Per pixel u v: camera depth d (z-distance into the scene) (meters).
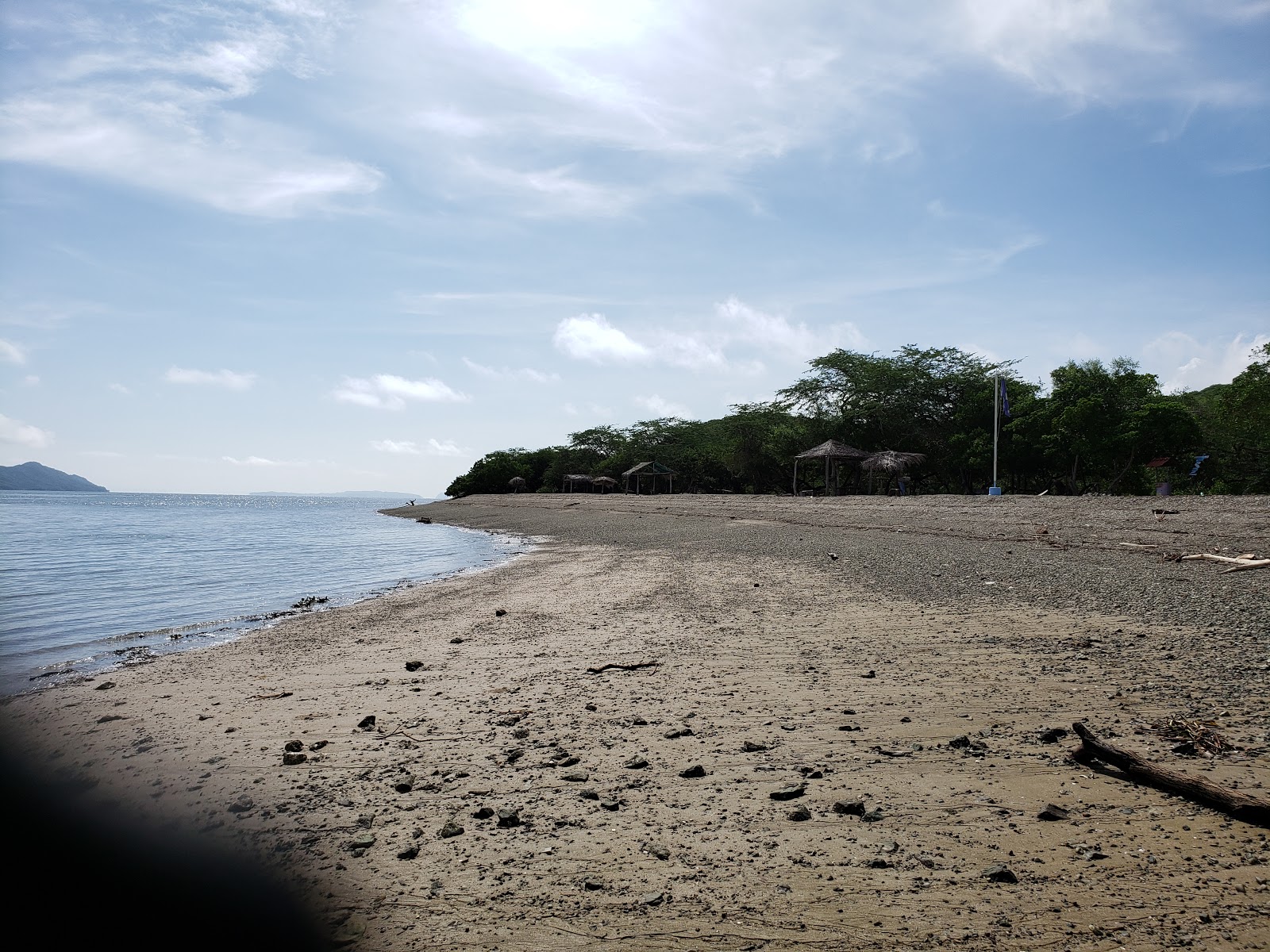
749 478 66.56
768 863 3.75
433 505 99.81
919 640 8.84
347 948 3.09
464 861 3.88
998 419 44.25
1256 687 6.41
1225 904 3.22
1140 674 6.96
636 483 87.94
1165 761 4.88
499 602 13.78
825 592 12.97
